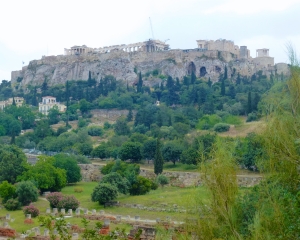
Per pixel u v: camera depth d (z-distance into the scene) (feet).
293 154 79.10
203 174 78.79
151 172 427.74
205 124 577.84
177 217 177.78
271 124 82.07
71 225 205.87
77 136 606.14
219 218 76.13
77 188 374.63
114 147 531.50
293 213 75.82
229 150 86.07
